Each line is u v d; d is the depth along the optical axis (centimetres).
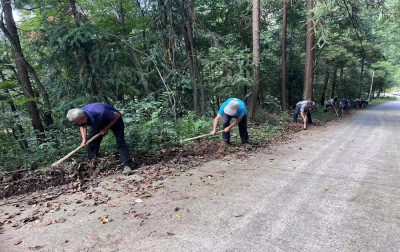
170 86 1095
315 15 1007
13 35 741
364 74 3572
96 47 968
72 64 993
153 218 272
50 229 257
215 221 262
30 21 1008
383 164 461
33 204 329
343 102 1998
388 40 2100
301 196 321
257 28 997
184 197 326
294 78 1848
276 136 795
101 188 371
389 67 3762
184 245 222
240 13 1377
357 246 214
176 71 1098
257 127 954
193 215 276
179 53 1188
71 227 260
